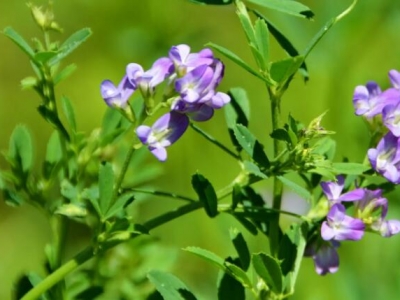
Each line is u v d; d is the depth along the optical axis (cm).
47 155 43
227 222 53
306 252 41
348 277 54
